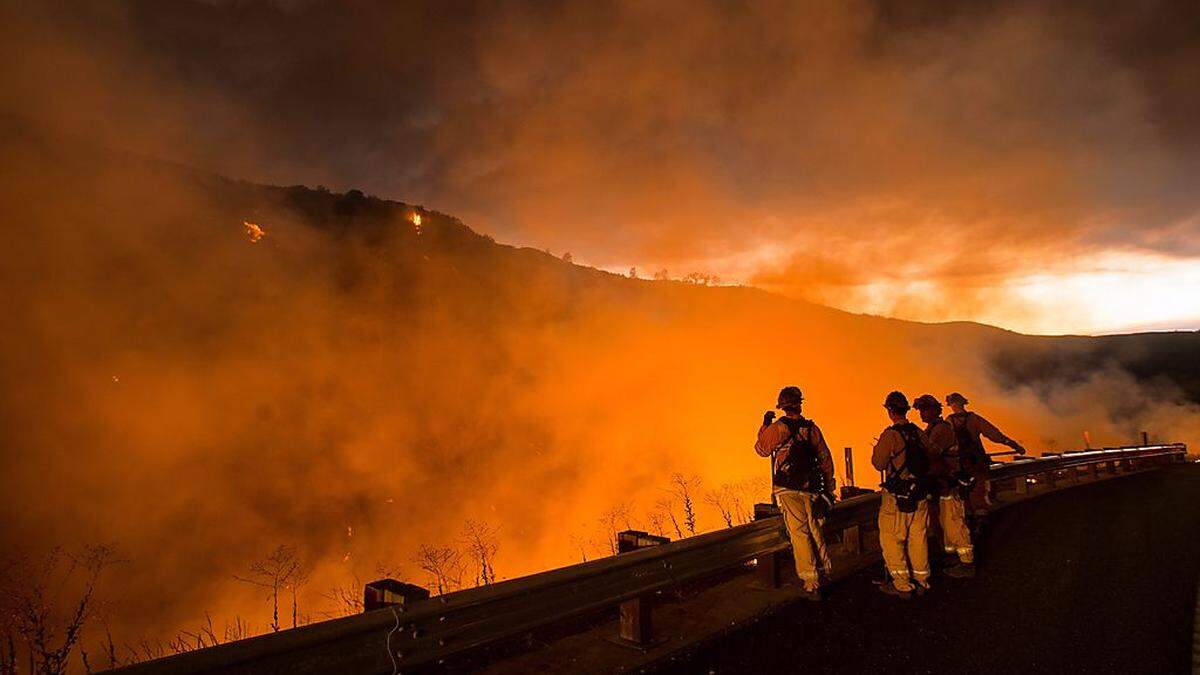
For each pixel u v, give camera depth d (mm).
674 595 5762
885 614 5230
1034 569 6641
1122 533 8398
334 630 2867
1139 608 5348
